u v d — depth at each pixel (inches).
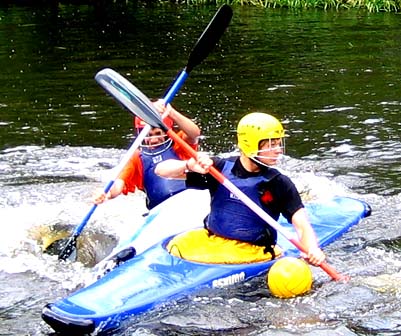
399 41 685.3
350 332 182.7
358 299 201.2
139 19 893.2
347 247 244.1
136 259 215.5
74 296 195.2
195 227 238.1
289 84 521.3
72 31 800.9
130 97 234.1
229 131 406.9
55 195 308.3
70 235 262.7
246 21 846.5
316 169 333.1
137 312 192.7
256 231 220.5
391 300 200.5
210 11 948.6
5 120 438.0
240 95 492.7
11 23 872.3
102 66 599.8
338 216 262.1
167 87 518.0
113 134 406.0
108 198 249.8
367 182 314.8
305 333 182.7
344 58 611.5
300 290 203.2
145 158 261.4
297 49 660.7
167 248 221.9
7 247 251.0
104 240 258.4
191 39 733.3
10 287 219.5
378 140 377.7
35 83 539.8
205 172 218.1
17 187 320.2
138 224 265.9
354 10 919.0
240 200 220.1
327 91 495.5
